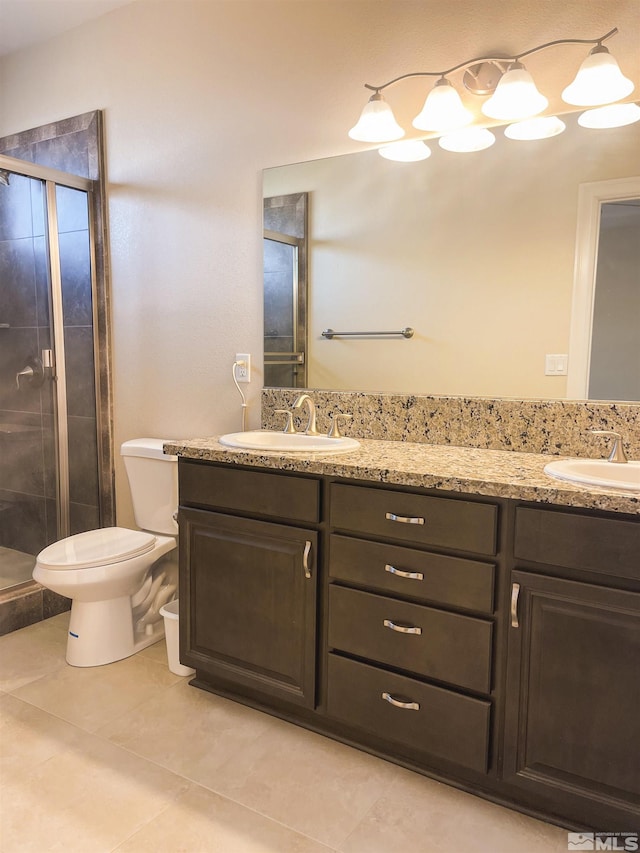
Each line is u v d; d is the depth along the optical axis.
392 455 1.89
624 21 1.74
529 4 1.85
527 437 1.99
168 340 2.76
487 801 1.63
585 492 1.39
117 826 1.53
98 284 2.96
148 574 2.52
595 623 1.42
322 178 2.29
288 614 1.87
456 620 1.58
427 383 2.16
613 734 1.42
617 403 1.86
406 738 1.69
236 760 1.79
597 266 1.86
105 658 2.34
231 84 2.46
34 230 2.84
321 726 1.92
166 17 2.60
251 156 2.44
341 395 2.32
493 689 1.56
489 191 2.00
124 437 2.96
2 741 1.85
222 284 2.58
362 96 2.17
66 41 2.94
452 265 2.08
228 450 1.96
